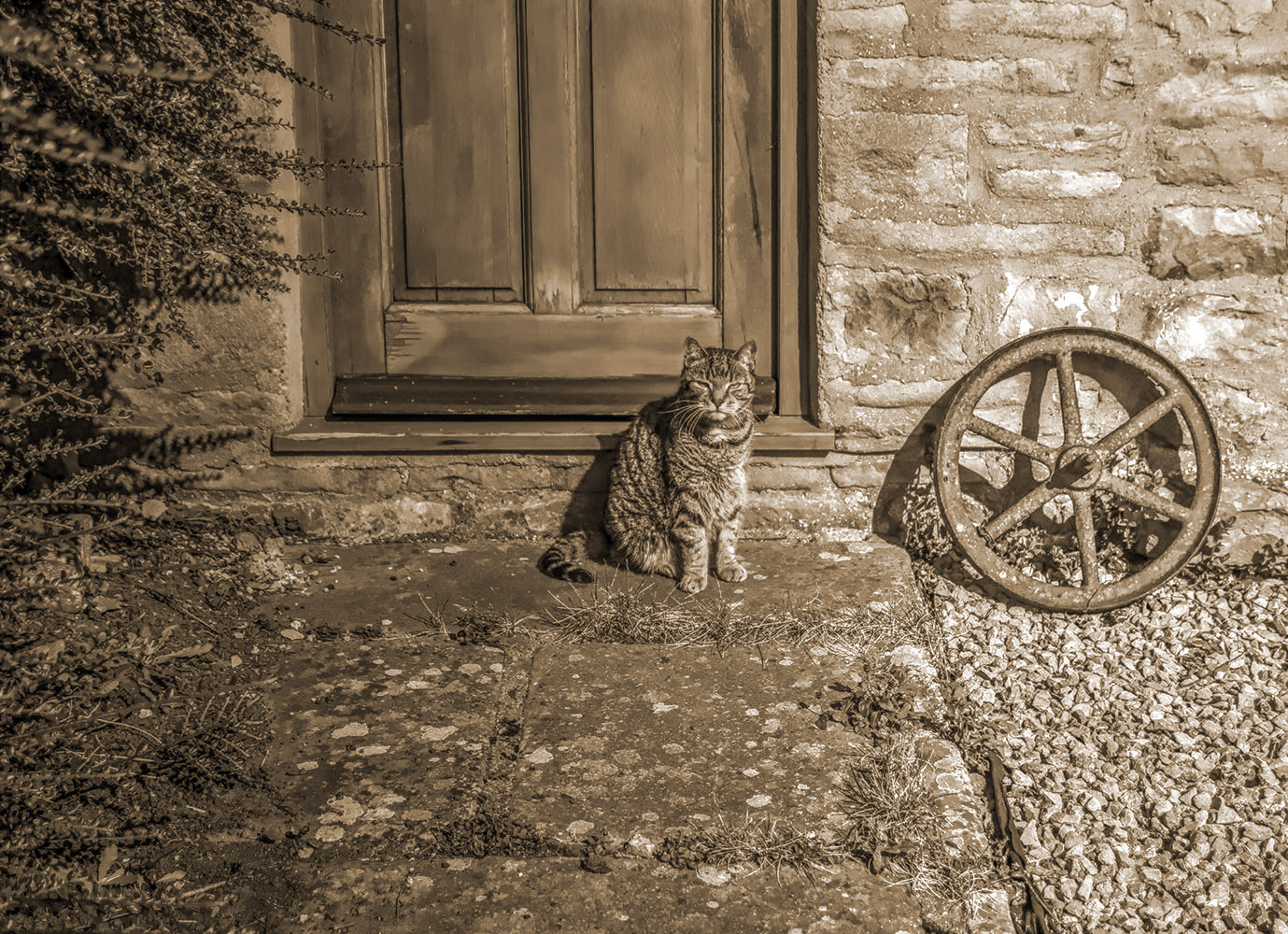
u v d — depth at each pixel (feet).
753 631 12.67
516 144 14.79
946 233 14.24
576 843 9.32
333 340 15.21
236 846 9.30
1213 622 13.64
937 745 10.73
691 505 13.73
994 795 10.44
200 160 11.74
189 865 9.10
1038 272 14.32
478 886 8.91
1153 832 10.32
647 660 12.22
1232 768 11.08
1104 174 14.03
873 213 14.24
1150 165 14.03
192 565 13.51
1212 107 13.83
